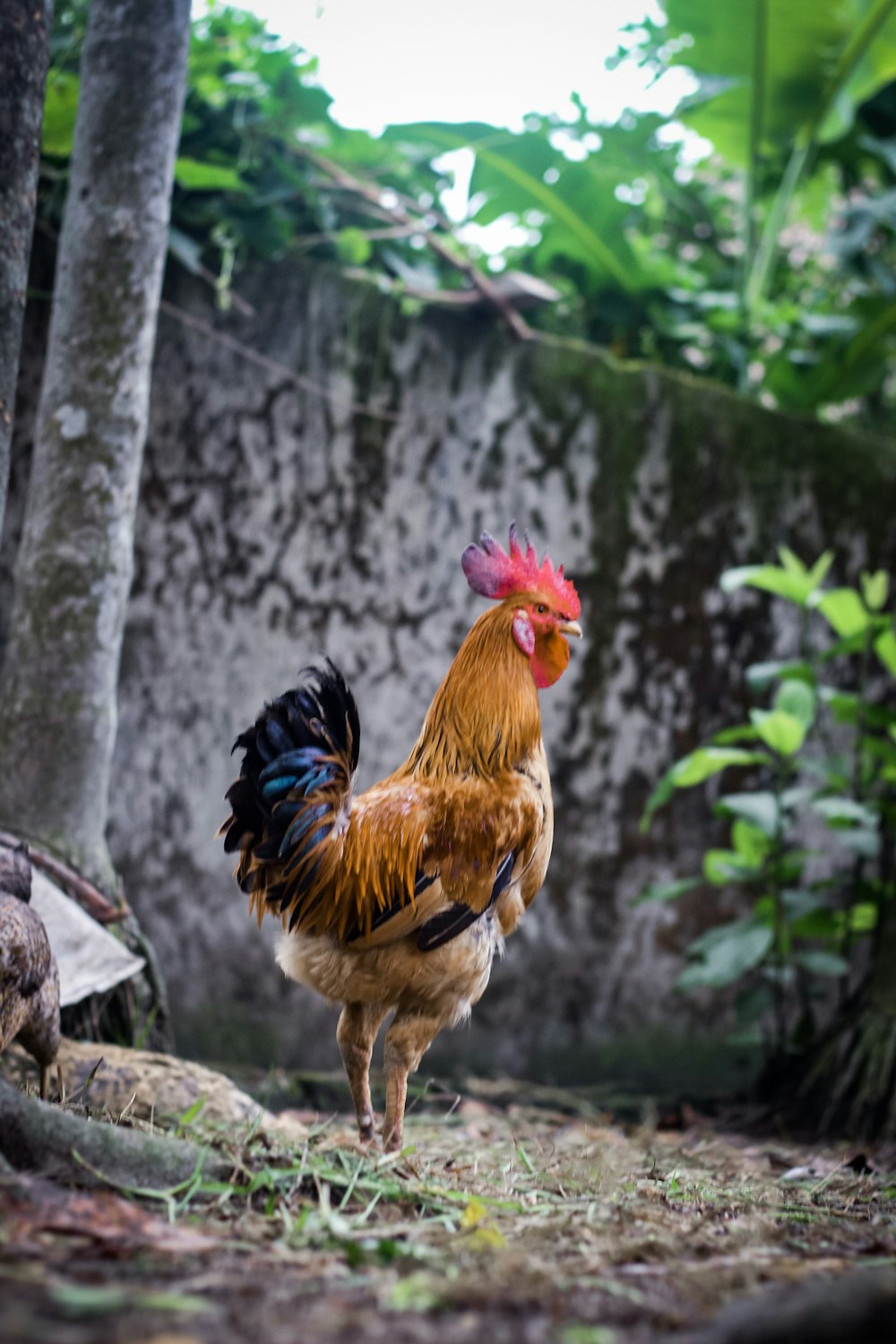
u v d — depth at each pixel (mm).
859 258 7777
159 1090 3693
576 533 6707
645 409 6859
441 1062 6211
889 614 6918
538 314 7320
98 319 4547
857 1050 5074
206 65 6238
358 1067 3250
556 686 6617
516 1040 6320
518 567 3652
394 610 6465
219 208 6242
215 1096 3734
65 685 4441
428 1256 2162
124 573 4617
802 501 7070
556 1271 2123
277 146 6449
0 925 2916
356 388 6512
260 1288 1885
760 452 7020
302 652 6344
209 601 6270
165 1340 1573
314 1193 2574
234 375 6375
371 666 6410
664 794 5691
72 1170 2346
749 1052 6598
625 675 6715
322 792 3109
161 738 6141
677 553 6852
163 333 6305
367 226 6770
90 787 4473
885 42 6680
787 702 5637
